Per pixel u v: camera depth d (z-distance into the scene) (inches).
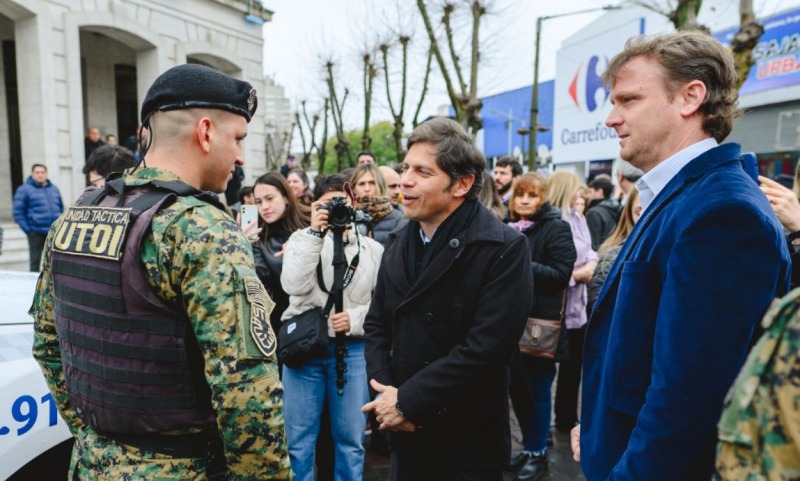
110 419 46.6
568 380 138.3
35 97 342.6
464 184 66.4
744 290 37.9
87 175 101.7
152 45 416.2
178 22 435.2
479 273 64.1
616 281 50.6
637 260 46.8
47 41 342.0
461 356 61.8
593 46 617.3
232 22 484.7
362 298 95.7
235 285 45.2
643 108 47.3
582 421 53.2
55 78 348.2
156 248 44.5
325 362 94.8
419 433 66.0
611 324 48.5
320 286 93.8
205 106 48.8
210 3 460.8
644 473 40.3
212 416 47.2
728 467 28.1
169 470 46.1
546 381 116.4
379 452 128.3
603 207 173.5
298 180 177.8
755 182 44.3
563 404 139.8
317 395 95.2
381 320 75.4
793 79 335.6
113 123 484.1
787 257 42.6
